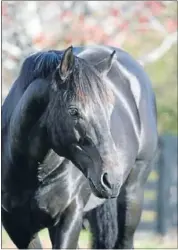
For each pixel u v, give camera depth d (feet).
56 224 34.50
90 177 30.27
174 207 77.87
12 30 64.75
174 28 70.13
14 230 35.55
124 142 36.24
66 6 68.18
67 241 33.99
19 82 34.35
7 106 35.22
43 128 32.45
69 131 30.35
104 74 31.86
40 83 32.32
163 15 72.08
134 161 37.52
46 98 31.94
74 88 30.09
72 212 34.32
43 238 65.46
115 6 69.10
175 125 99.40
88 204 36.96
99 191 29.89
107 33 67.05
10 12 64.95
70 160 31.94
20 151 33.68
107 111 30.01
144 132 38.01
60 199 34.01
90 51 37.65
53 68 32.17
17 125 33.40
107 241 39.27
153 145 38.73
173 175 78.02
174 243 67.72
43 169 33.58
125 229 38.93
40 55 33.06
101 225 39.32
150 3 68.80
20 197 34.40
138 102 38.22
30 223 35.01
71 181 34.09
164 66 100.89
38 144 32.96
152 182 78.13
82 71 30.32
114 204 39.14
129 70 38.70
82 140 30.19
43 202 34.06
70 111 30.07
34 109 32.55
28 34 64.90
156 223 77.46
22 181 34.17
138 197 38.70
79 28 66.54
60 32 68.80
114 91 37.04
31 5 65.46
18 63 64.34
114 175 29.63
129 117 37.09
